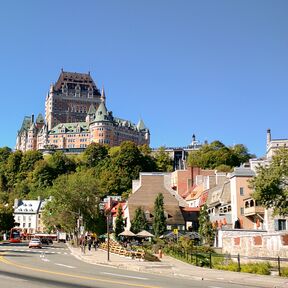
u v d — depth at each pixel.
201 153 197.12
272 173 41.00
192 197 113.25
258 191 41.34
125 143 183.00
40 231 177.50
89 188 96.06
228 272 30.28
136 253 46.75
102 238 96.25
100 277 24.78
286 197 40.91
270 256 37.50
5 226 121.00
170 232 85.69
